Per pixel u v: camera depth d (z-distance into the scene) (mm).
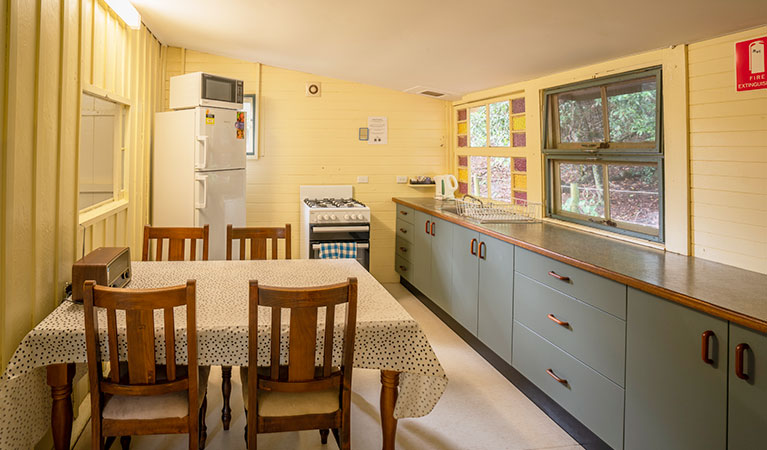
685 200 2756
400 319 2182
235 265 3086
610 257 2729
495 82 4488
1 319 1992
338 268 3057
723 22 2326
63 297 2645
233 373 3562
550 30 2902
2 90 1962
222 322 2070
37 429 2115
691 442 1994
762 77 2311
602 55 3152
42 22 2295
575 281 2703
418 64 4398
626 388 2332
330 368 2057
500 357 3584
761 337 1713
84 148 3330
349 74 5359
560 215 3971
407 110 5848
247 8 3652
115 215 3750
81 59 2844
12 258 2049
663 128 2902
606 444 2506
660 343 2141
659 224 2973
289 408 2096
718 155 2562
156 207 4707
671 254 2818
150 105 4660
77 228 2850
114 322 1897
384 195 5891
